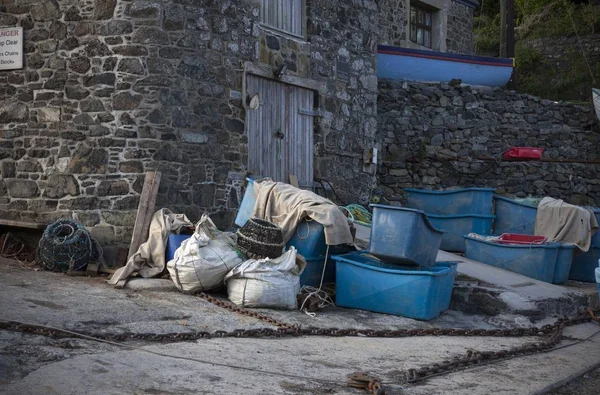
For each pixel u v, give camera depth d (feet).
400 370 21.61
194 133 34.06
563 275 38.96
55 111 33.55
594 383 22.74
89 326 22.53
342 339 25.12
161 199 32.86
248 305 27.58
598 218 41.22
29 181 33.81
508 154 52.34
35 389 16.24
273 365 20.52
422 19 64.80
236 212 35.81
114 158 32.81
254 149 37.81
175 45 33.55
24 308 23.53
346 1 44.86
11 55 34.22
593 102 53.88
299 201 31.12
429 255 30.48
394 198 50.31
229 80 35.78
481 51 86.99
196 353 20.77
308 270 30.76
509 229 41.65
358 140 45.93
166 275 29.94
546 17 85.15
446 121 52.39
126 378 17.69
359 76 45.98
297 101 41.19
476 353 23.98
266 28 38.93
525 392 20.31
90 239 31.42
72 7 33.53
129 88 32.83
